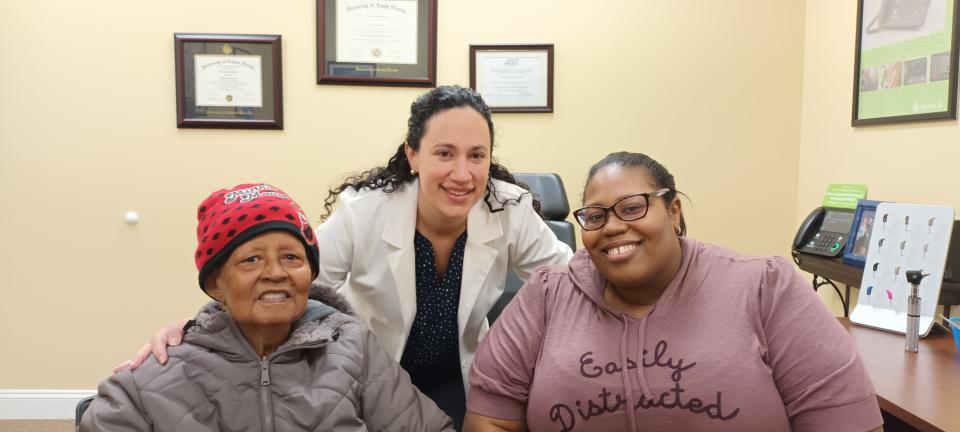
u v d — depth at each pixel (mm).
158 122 2611
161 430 1064
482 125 1396
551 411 1164
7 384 2689
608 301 1233
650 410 1105
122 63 2582
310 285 1250
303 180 2656
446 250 1595
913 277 1553
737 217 2723
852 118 2336
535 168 2680
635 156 1220
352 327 1295
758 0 2656
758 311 1146
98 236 2648
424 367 1686
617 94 2662
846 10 2391
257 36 2572
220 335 1156
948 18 1915
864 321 1751
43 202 2621
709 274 1194
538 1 2627
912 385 1312
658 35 2652
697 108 2678
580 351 1179
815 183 2602
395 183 1568
